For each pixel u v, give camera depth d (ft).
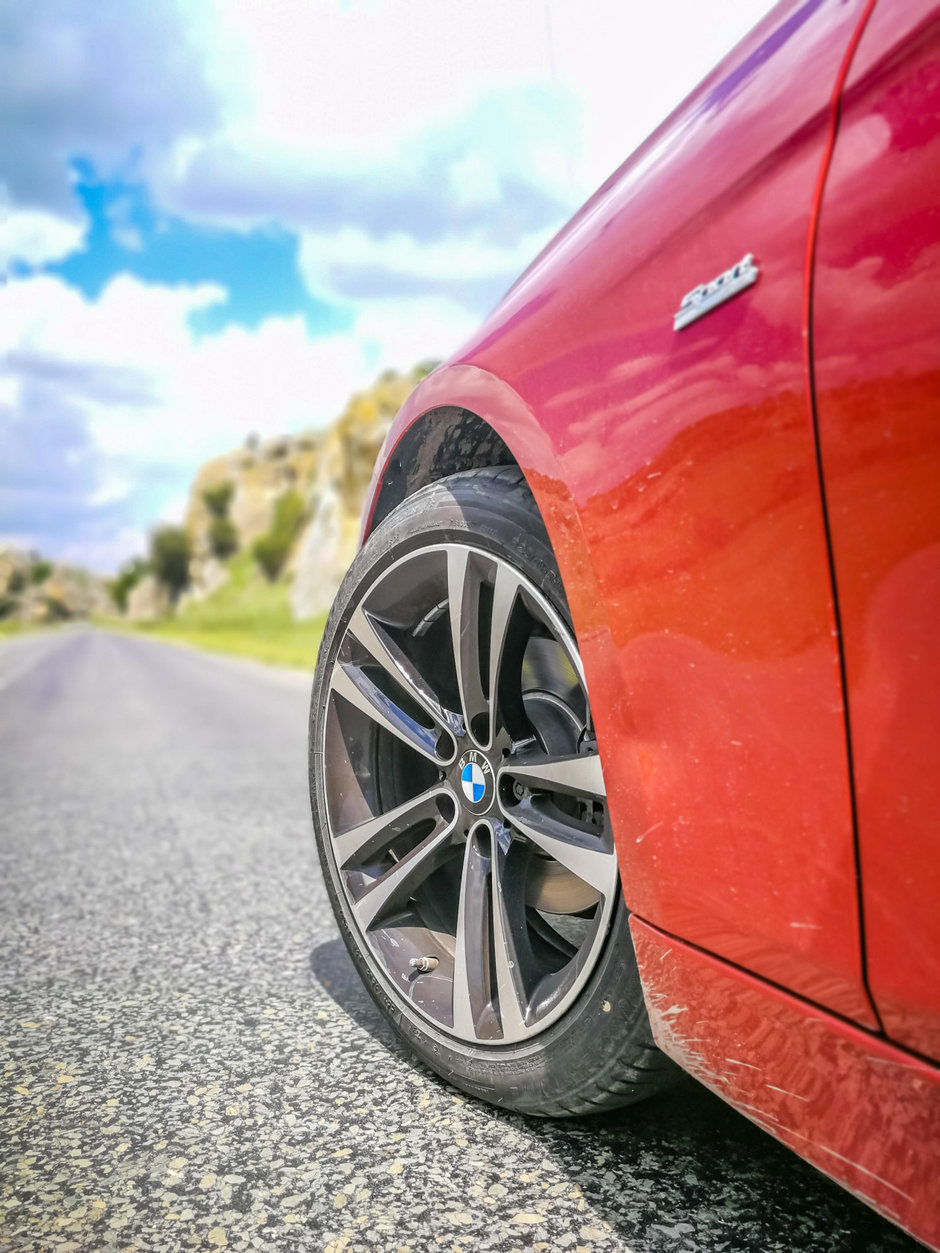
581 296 3.81
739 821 2.98
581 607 3.64
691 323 3.14
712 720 3.05
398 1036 5.13
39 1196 4.02
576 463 3.63
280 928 8.07
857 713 2.54
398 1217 3.79
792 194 2.81
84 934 8.00
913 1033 2.51
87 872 10.21
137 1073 5.27
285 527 266.57
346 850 5.41
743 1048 3.13
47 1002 6.42
